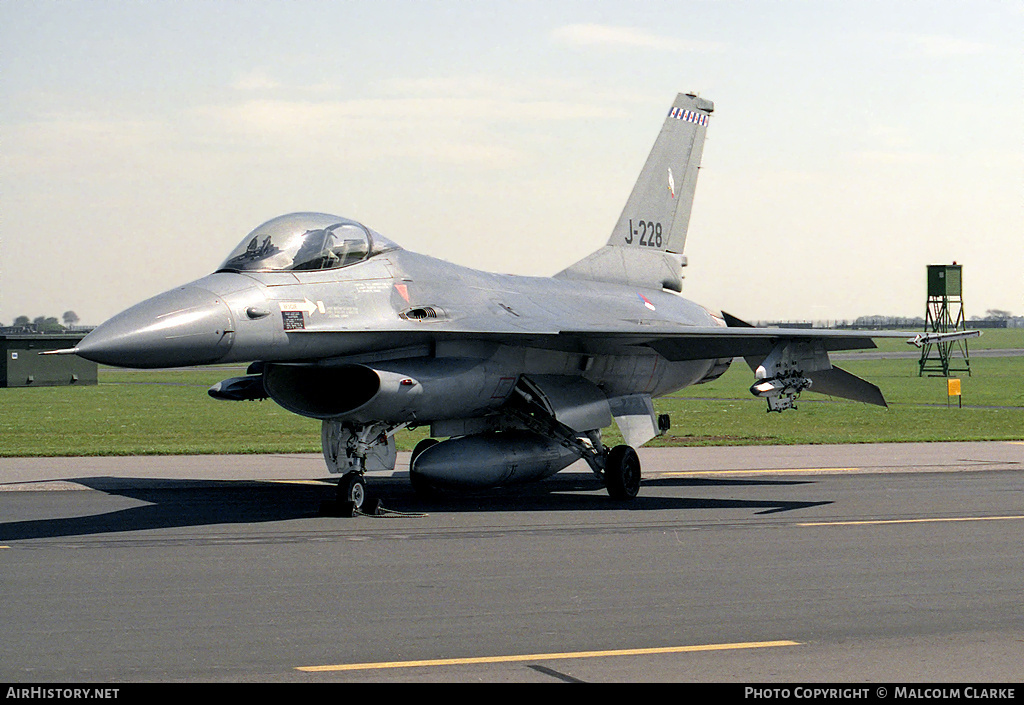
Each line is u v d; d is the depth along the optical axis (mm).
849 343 21609
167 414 51062
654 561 14062
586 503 20844
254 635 10078
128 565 13656
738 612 11094
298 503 20234
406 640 9922
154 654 9422
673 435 38781
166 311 16609
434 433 21875
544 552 14766
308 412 18750
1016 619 10836
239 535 16250
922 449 32312
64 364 80562
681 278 28953
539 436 22484
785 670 9023
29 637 9969
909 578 12945
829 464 27906
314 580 12711
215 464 27266
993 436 37188
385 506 20328
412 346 20047
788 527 17219
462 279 21625
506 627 10422
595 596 11844
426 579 12797
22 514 18531
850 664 9211
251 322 17391
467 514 19016
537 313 21875
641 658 9344
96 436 38406
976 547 15227
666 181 28531
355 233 19969
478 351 20719
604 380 23922
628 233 27625
